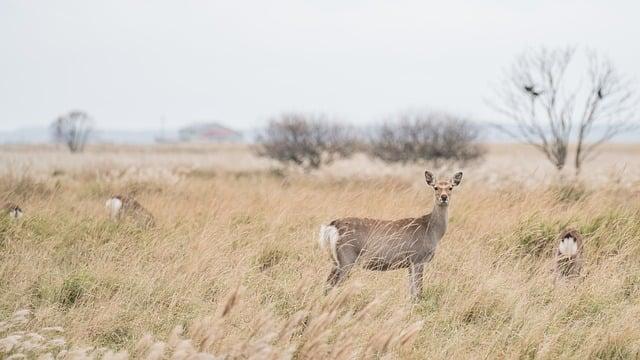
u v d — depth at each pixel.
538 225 38.38
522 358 23.64
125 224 39.47
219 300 26.47
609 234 37.25
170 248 34.12
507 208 43.47
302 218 41.78
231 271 29.69
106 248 34.22
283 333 21.19
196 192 56.81
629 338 24.84
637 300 28.83
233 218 42.25
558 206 44.41
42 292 28.09
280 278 30.67
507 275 30.75
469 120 103.56
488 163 105.81
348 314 22.41
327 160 106.81
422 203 47.94
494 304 27.72
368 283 29.36
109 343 24.03
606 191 49.81
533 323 25.55
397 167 92.75
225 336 22.08
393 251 31.11
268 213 42.88
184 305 26.92
